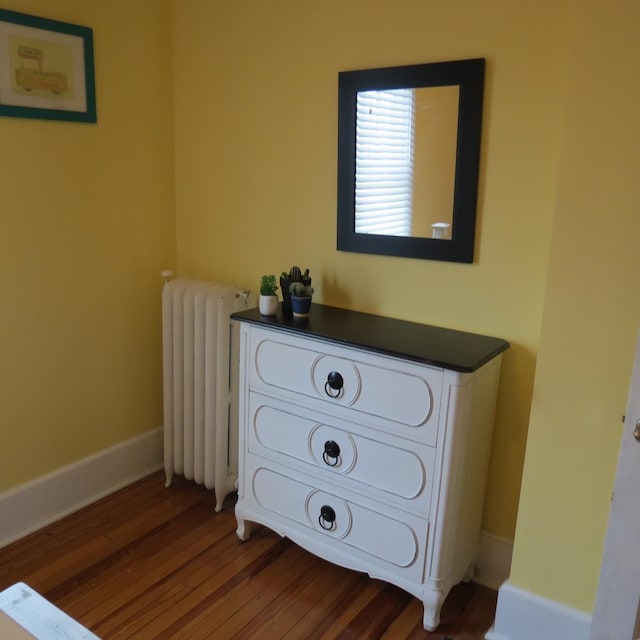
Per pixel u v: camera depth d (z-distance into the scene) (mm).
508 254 1962
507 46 1850
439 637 1956
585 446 1720
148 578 2186
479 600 2133
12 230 2225
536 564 1857
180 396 2633
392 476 1934
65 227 2383
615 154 1536
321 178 2316
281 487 2223
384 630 1983
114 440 2730
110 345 2639
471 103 1913
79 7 2285
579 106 1552
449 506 1858
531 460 1804
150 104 2594
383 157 2121
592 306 1636
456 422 1776
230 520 2545
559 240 1642
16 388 2336
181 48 2600
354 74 2115
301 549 2375
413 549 1939
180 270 2844
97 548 2340
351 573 2244
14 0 2105
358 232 2234
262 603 2082
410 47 2023
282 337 2092
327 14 2176
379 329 2066
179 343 2568
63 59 2256
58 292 2406
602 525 1738
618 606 1617
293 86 2314
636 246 1555
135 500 2670
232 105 2502
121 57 2451
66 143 2332
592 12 1497
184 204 2756
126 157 2547
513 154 1897
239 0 2387
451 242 2037
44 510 2479
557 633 1848
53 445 2496
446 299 2105
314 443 2096
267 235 2521
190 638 1926
